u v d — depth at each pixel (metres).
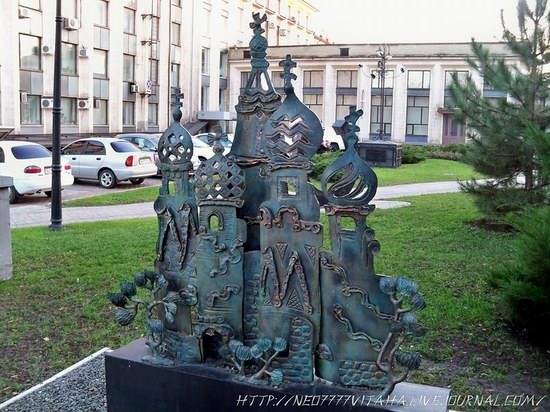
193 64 35.69
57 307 6.27
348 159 3.17
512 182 10.09
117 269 7.72
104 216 13.08
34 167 15.34
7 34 22.62
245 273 3.46
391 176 21.14
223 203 3.44
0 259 7.21
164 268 3.73
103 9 28.25
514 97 9.59
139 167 18.77
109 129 28.88
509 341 5.21
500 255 8.42
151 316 3.68
